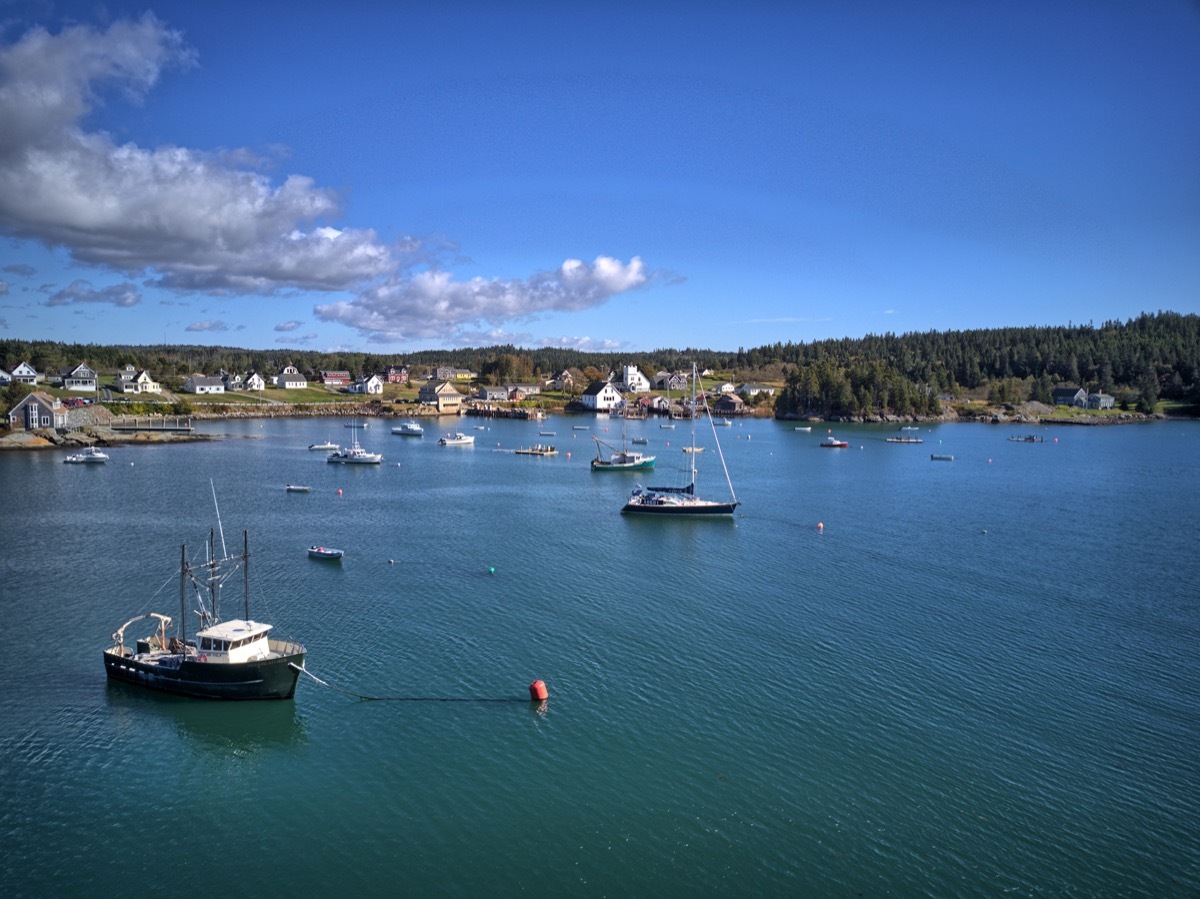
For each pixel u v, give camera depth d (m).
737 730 48.84
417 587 76.62
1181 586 78.56
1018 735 48.41
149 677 53.53
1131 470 170.62
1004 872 36.84
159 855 38.09
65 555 86.75
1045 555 91.19
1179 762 45.69
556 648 61.16
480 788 43.06
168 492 130.25
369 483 145.38
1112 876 36.66
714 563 86.94
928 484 148.88
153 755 46.31
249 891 35.75
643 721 50.03
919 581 80.06
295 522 107.75
